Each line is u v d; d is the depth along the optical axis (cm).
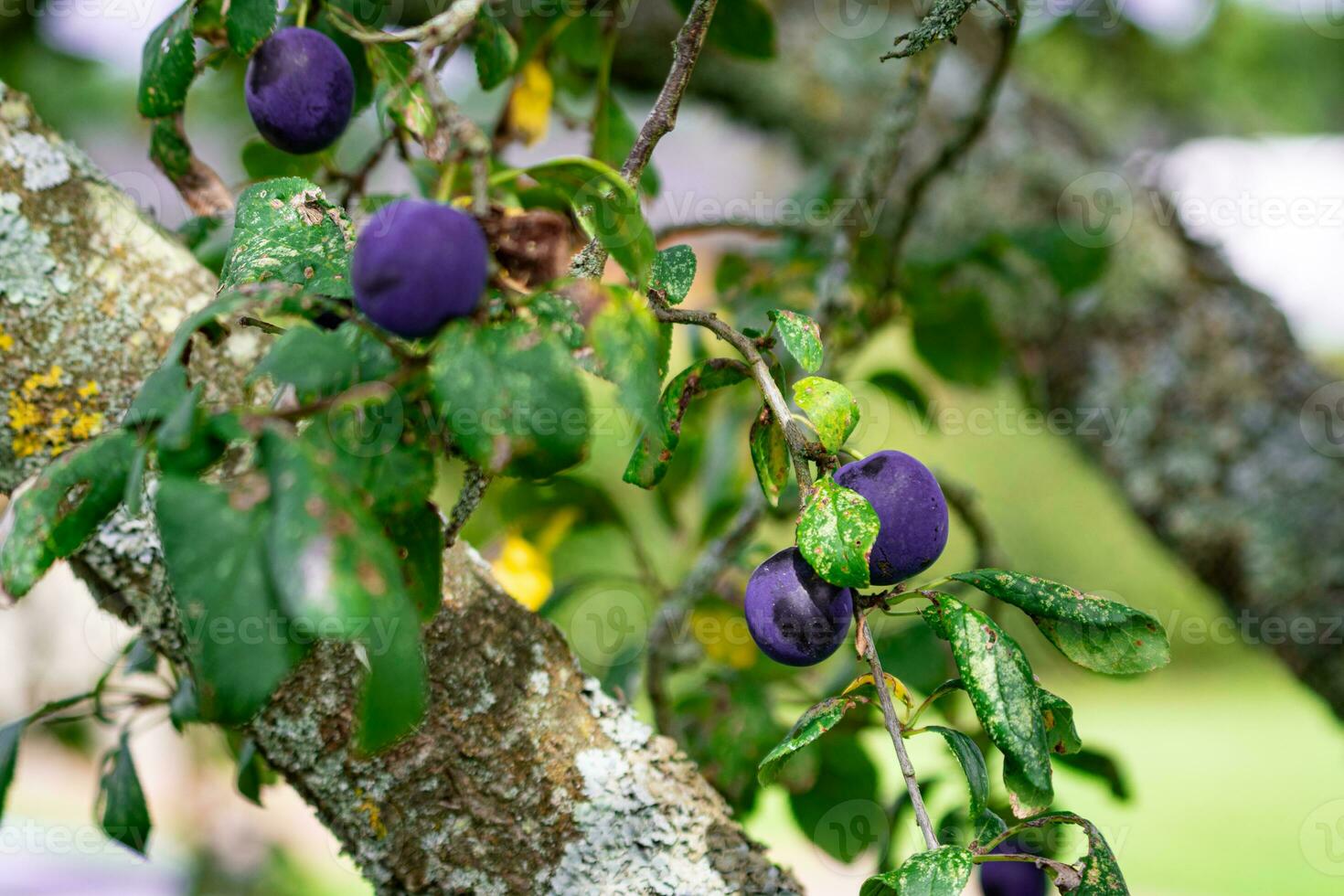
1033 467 474
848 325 104
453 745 70
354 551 54
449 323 57
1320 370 137
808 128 147
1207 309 137
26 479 70
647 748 73
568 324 57
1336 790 339
